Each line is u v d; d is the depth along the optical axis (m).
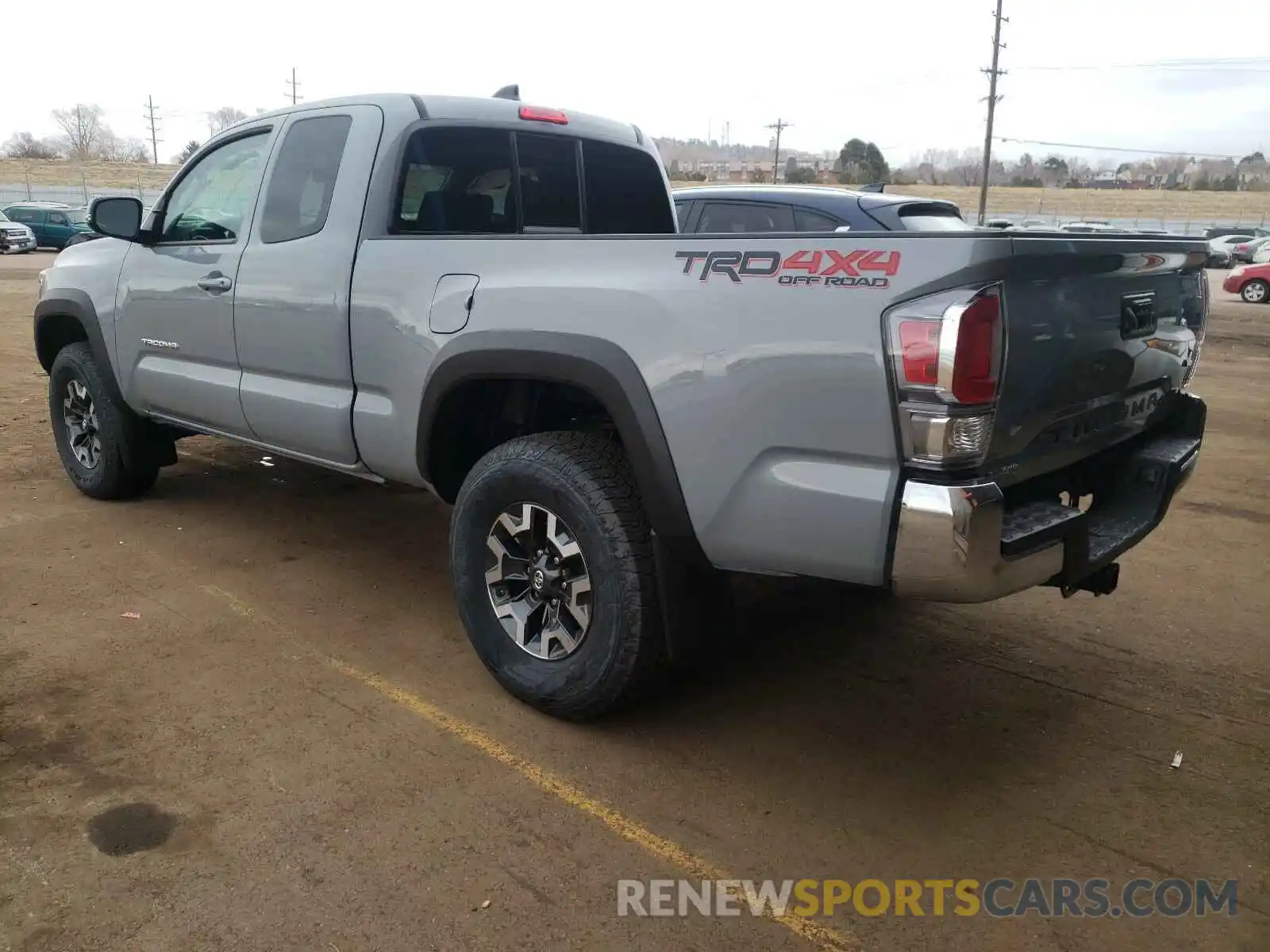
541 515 3.14
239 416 4.22
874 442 2.38
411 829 2.63
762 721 3.25
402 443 3.49
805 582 4.15
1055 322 2.50
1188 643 3.93
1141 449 3.27
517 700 3.33
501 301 3.07
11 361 10.55
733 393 2.58
